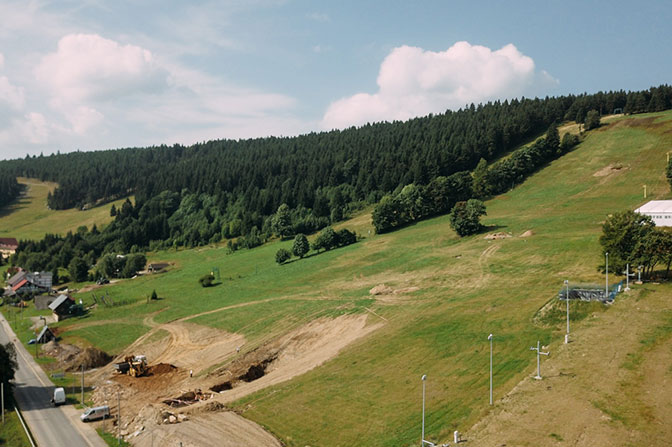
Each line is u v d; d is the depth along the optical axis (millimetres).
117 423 56125
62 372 80438
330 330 76188
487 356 53625
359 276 107875
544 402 40531
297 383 58812
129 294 139375
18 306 146000
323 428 46656
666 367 42875
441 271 96500
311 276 117125
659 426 34719
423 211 156000
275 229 184125
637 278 68500
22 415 60125
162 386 68312
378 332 69812
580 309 59750
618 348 47969
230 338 84875
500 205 149750
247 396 57656
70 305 126125
